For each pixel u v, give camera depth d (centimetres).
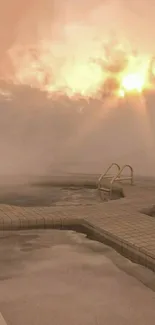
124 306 296
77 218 524
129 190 763
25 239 481
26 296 315
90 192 843
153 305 299
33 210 576
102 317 276
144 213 588
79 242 470
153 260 365
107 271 374
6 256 418
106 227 472
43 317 275
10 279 353
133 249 398
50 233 507
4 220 502
